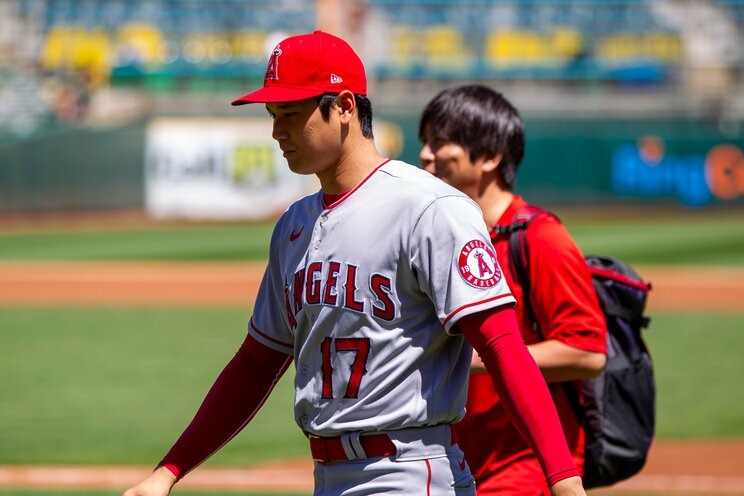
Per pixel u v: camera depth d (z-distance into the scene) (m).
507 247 12.26
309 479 23.41
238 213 97.50
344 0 106.56
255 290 60.66
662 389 33.81
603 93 112.56
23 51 110.44
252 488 22.50
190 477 23.56
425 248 9.35
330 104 9.53
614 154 100.12
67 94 105.75
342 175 9.81
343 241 9.64
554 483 9.03
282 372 11.04
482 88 13.11
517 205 12.73
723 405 31.39
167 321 49.19
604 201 100.31
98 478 23.45
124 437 27.53
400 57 113.62
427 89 112.62
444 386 9.73
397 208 9.52
